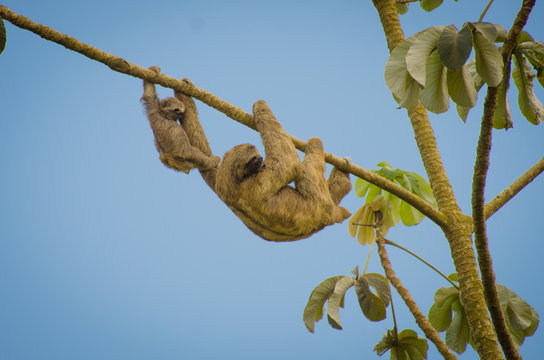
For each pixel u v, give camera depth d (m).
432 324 13.98
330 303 12.07
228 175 15.68
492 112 10.68
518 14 10.73
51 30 13.99
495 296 11.60
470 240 13.83
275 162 15.55
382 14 16.84
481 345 12.19
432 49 10.17
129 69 14.79
